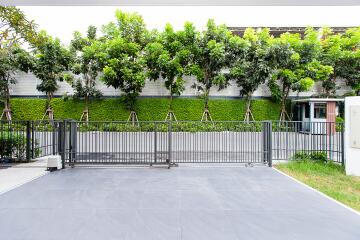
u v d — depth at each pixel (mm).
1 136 9117
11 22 9062
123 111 20766
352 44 20625
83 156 9492
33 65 19734
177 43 18875
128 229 3885
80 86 19812
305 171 7758
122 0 7223
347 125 7531
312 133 9438
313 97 20938
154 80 20375
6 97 20328
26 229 3896
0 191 5801
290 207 4809
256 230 3855
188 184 6402
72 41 20047
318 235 3705
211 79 20109
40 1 7309
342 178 7051
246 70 19578
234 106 20891
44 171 7777
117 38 18688
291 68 19516
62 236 3666
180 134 12625
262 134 9047
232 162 8820
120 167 8391
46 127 10523
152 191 5816
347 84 21406
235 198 5328
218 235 3689
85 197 5398
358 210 4766
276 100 21000
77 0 7250
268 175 7340
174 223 4098
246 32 20016
